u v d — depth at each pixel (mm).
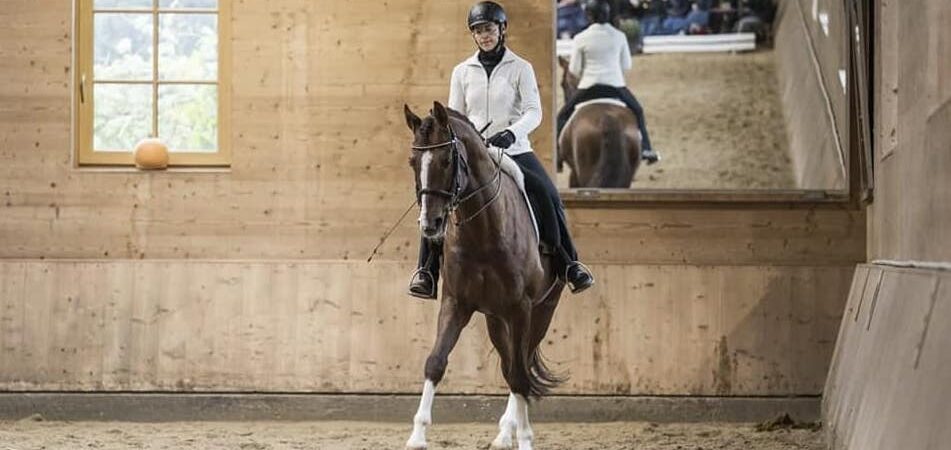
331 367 10789
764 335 10656
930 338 6453
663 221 10812
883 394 7316
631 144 10664
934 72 7117
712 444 9398
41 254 10992
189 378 10812
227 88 11047
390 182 10938
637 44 10664
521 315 8086
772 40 10562
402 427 10453
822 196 10586
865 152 10195
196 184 10969
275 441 9539
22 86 11008
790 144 10578
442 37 10938
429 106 10938
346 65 10953
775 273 10672
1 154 11016
